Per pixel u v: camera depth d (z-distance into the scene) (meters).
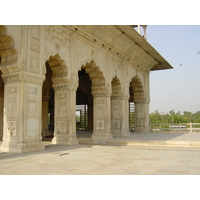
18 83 5.85
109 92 9.70
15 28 5.78
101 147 7.29
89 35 8.49
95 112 9.78
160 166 4.18
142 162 4.62
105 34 9.21
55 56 7.37
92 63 9.09
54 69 7.83
